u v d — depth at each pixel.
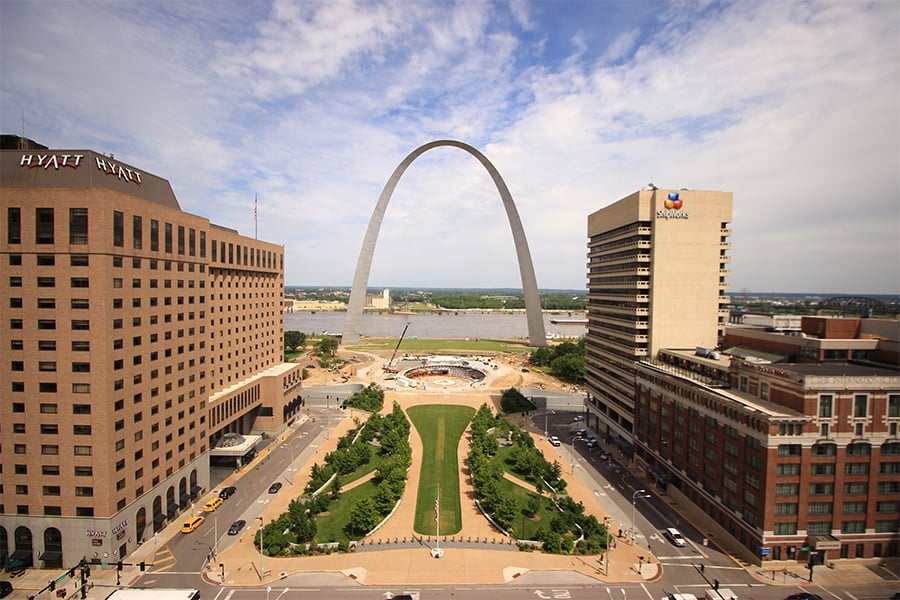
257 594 57.12
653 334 101.38
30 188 61.44
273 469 98.62
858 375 64.19
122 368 65.38
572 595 57.34
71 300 61.59
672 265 100.81
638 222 101.94
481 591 57.91
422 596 56.84
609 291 119.06
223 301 106.25
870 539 63.94
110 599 52.19
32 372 62.25
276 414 121.12
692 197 100.75
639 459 100.94
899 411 63.47
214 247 100.00
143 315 70.00
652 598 56.81
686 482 82.25
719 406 73.00
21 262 61.75
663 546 69.25
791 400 64.88
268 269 132.00
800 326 90.12
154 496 72.75
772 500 62.84
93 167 64.69
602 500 84.75
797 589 58.44
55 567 63.12
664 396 90.12
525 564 63.97
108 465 62.62
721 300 102.31
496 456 104.75
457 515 78.44
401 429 114.19
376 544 68.88
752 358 81.12
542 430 127.62
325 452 108.69
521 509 80.12
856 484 63.56
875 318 77.31
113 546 63.47
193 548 68.00
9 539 63.38
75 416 61.94
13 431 62.75
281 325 142.38
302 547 66.31
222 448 98.25
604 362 122.19
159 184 79.06
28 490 62.94
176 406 78.62
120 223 64.94
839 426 62.78
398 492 81.56
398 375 195.50
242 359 116.25
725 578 60.78
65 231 61.31
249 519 76.94
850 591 58.03
